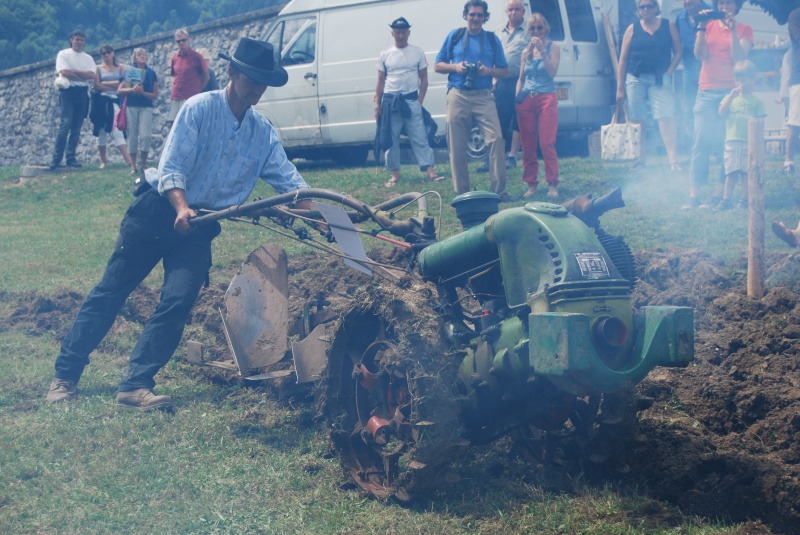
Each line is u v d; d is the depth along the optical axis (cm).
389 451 453
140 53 1539
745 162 926
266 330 576
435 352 414
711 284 693
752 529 380
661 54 1164
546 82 1018
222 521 413
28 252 1043
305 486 452
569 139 1559
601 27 1458
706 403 505
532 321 381
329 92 1507
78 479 463
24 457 491
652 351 389
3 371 638
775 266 719
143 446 503
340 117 1507
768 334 576
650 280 725
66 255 1015
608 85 1459
